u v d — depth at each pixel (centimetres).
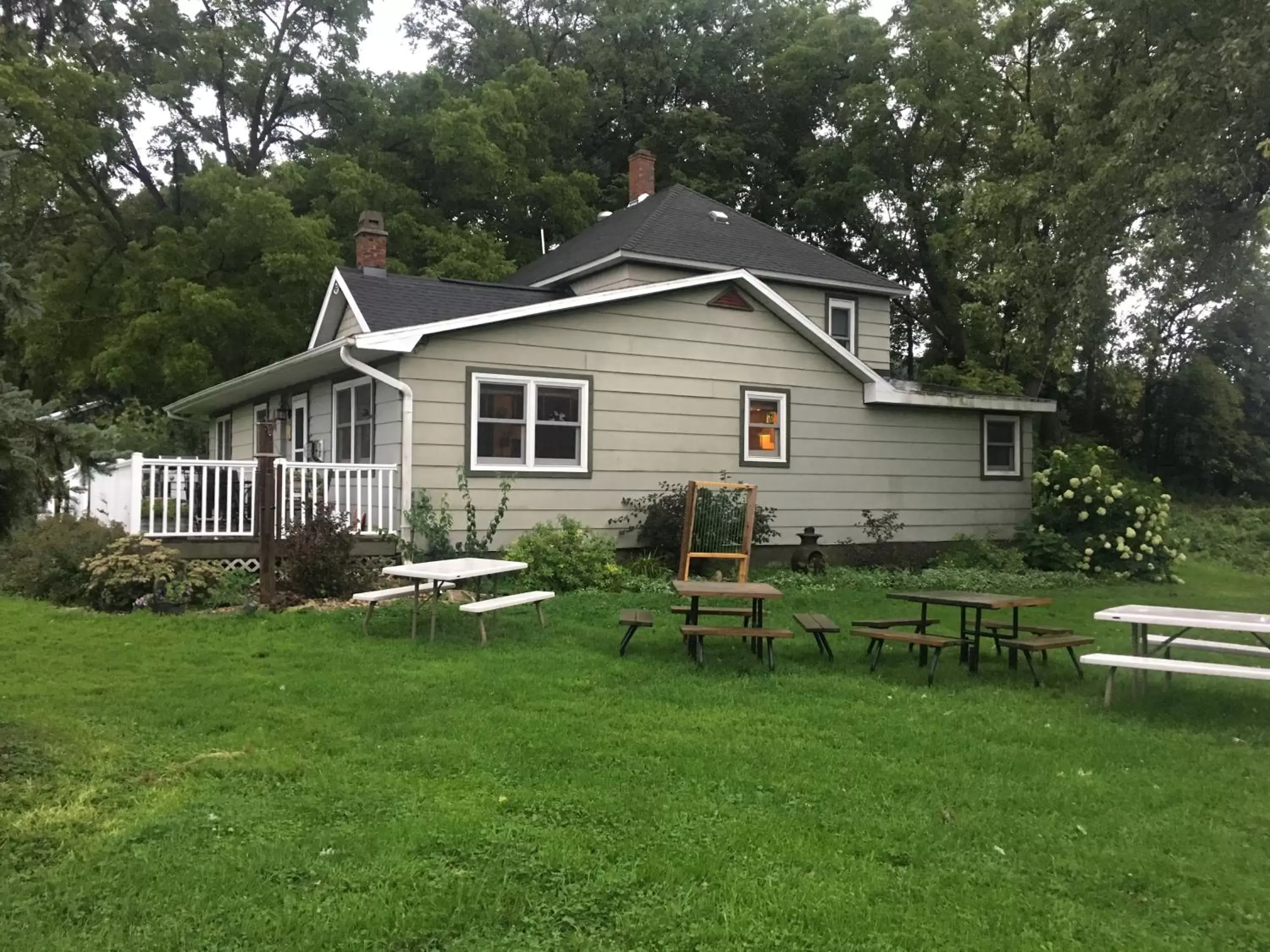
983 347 3016
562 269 1788
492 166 2638
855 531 1569
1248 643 918
